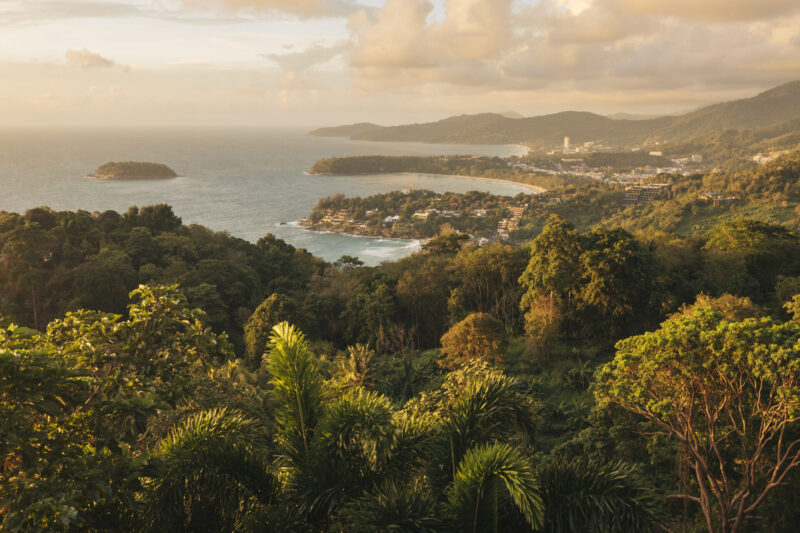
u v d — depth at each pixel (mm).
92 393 7582
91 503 6758
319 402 8234
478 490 6410
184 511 7082
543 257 49500
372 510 6598
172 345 9328
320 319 61938
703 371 14797
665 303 46344
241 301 72812
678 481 18938
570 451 22969
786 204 193250
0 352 5926
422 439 8102
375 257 196625
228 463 7398
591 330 47531
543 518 6645
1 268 62844
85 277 62031
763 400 14992
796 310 29891
